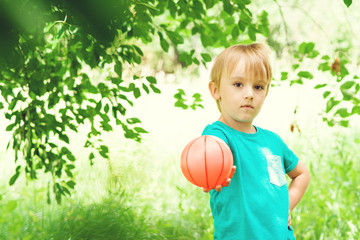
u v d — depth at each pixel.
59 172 3.13
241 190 2.01
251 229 1.96
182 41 3.40
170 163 5.41
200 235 3.61
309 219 3.76
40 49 2.87
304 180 2.41
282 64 4.56
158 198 4.30
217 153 1.91
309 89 8.43
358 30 12.16
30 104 2.99
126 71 4.16
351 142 6.22
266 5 11.05
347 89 3.31
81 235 3.24
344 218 3.71
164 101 11.77
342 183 4.44
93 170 4.10
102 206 3.67
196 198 4.33
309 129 6.03
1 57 1.25
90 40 2.27
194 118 9.68
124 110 3.10
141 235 3.39
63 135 3.05
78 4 1.19
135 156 4.41
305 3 13.39
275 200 2.06
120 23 2.50
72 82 3.13
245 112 2.09
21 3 1.24
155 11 2.79
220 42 3.94
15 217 3.48
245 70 2.09
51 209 3.70
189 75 16.47
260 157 2.12
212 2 3.20
